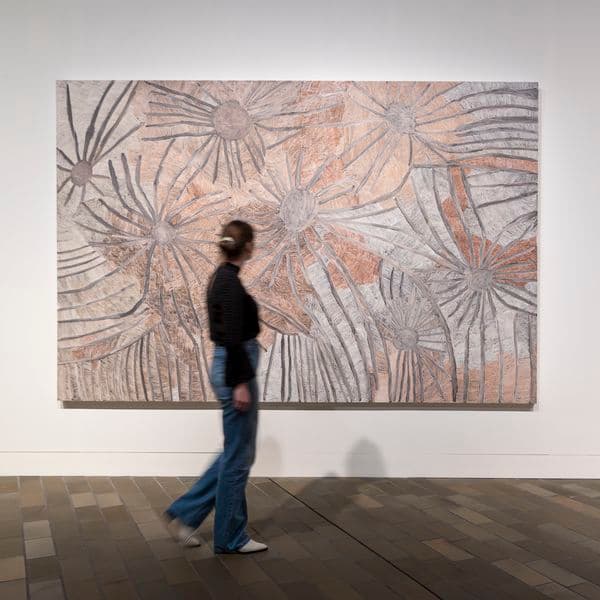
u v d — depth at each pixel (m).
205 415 3.96
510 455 3.98
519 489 3.75
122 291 3.85
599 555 2.80
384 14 3.88
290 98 3.82
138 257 3.84
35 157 3.89
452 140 3.84
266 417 3.96
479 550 2.85
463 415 3.97
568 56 3.90
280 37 3.88
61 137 3.81
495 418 3.97
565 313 3.96
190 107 3.81
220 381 2.70
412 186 3.84
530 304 3.87
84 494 3.60
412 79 3.90
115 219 3.83
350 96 3.83
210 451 3.97
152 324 3.86
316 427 3.96
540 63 3.90
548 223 3.94
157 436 3.96
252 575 2.59
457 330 3.87
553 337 3.96
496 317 3.87
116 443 3.96
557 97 3.91
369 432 3.96
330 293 3.85
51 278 3.93
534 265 3.87
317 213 3.84
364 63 3.90
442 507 3.43
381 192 3.84
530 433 3.98
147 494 3.61
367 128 3.84
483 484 3.85
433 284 3.86
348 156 3.84
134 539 2.95
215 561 2.72
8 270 3.91
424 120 3.83
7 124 3.87
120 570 2.62
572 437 3.98
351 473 3.97
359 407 3.96
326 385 3.87
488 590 2.47
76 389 3.87
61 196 3.82
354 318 3.86
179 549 2.85
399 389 3.88
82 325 3.86
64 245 3.84
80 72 3.87
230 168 3.83
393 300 3.86
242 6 3.87
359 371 3.87
